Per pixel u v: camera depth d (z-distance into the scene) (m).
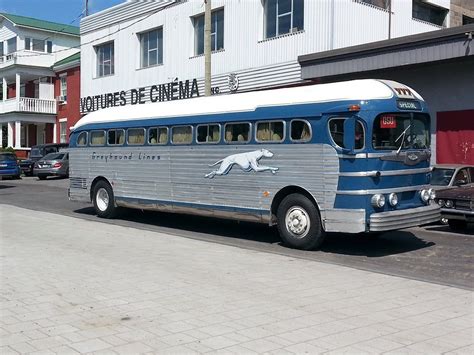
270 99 10.49
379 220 9.08
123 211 14.59
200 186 11.81
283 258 9.13
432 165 13.48
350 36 18.75
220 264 8.52
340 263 8.86
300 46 18.98
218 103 11.52
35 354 4.64
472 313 6.04
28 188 24.89
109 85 28.64
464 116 15.47
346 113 9.28
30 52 41.00
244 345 4.92
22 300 6.32
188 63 23.81
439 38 14.37
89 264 8.36
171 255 9.23
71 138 15.51
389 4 20.50
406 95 9.81
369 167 9.16
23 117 38.62
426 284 7.41
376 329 5.43
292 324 5.54
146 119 13.12
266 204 10.52
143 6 26.06
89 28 29.84
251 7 20.66
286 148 10.12
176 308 6.06
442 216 11.91
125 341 4.98
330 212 9.48
